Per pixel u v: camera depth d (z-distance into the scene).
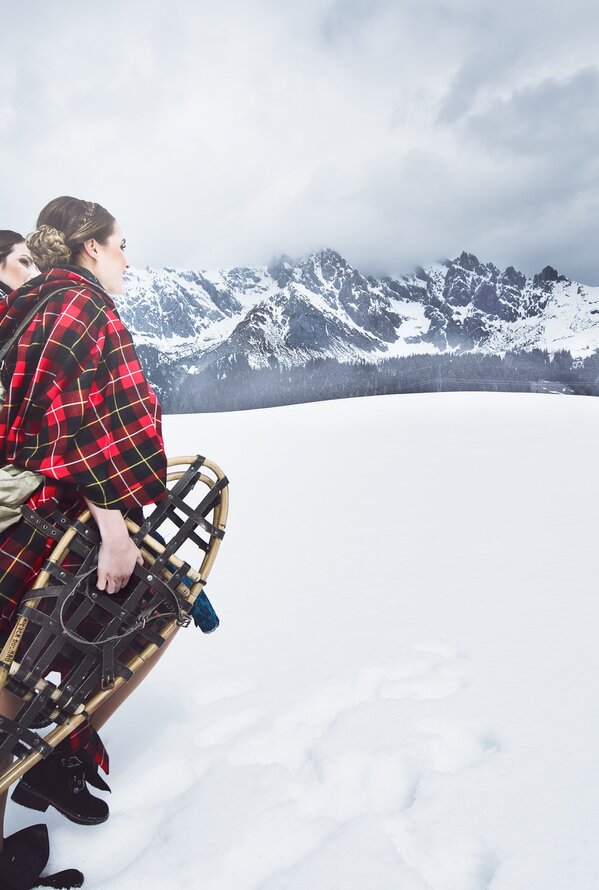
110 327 1.79
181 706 2.69
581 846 1.62
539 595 3.42
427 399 22.27
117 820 2.04
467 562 4.22
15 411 1.73
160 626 1.96
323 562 4.65
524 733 2.12
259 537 5.64
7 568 1.72
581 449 9.43
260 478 9.10
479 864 1.63
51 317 1.74
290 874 1.68
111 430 1.74
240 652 3.16
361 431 14.89
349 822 1.84
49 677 3.18
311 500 7.18
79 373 1.72
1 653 1.69
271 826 1.89
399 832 1.78
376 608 3.52
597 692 2.31
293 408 21.70
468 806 1.81
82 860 1.91
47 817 2.12
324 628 3.32
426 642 2.97
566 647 2.72
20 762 1.74
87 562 1.76
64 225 1.96
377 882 1.61
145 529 1.86
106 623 1.86
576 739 2.05
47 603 1.79
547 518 5.27
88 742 1.99
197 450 12.88
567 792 1.81
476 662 2.69
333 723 2.39
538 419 15.48
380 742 2.17
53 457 1.69
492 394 22.77
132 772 2.27
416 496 6.88
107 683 1.81
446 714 2.28
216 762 2.27
